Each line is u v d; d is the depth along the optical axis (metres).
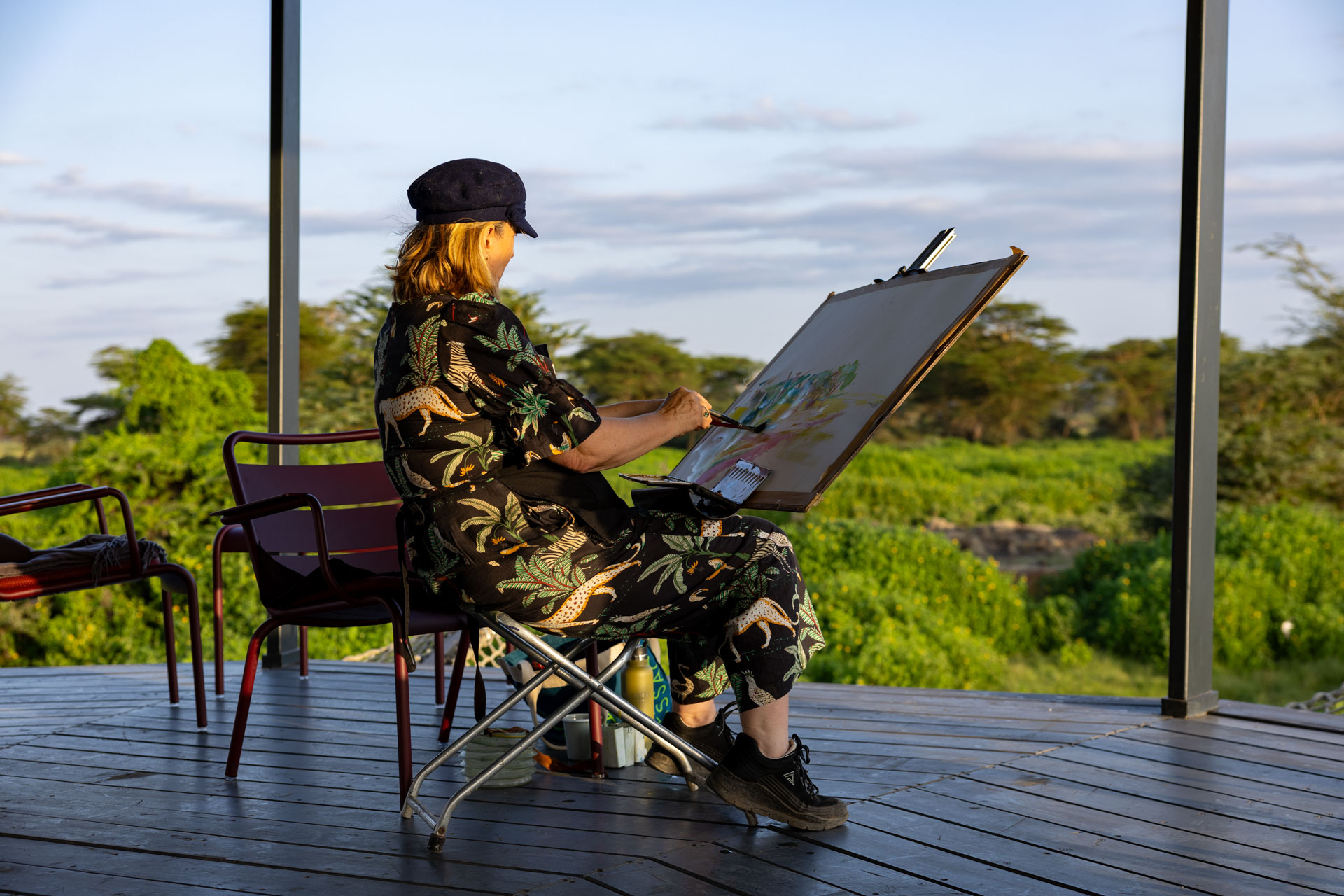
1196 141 3.18
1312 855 2.13
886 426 15.72
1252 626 9.55
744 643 2.13
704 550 2.10
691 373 16.16
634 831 2.26
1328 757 2.80
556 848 2.16
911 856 2.11
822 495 1.91
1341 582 9.88
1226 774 2.66
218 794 2.53
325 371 12.44
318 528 2.43
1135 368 15.62
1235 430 11.60
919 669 8.28
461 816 2.36
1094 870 2.05
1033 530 12.43
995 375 15.56
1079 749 2.89
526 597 2.02
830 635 8.62
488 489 1.99
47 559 3.06
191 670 4.04
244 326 14.69
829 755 2.84
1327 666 9.27
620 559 2.06
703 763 2.33
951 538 12.30
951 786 2.56
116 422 12.76
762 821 2.31
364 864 2.08
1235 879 2.01
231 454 2.85
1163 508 12.35
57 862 2.10
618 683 2.78
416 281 2.02
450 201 2.00
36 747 2.96
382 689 3.68
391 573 2.57
